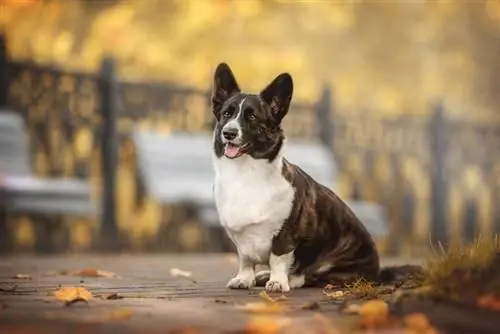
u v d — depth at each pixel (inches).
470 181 727.1
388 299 219.5
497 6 943.7
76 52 791.1
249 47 860.0
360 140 650.8
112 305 215.9
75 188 476.1
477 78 956.0
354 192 647.8
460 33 950.4
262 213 249.4
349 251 267.7
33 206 460.4
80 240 546.9
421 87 936.3
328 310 208.7
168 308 210.8
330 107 618.2
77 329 179.0
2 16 762.8
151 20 831.1
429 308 191.6
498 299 189.3
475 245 221.1
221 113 255.8
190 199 524.1
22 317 193.3
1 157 473.4
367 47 917.8
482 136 728.3
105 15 812.6
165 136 545.0
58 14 790.5
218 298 233.9
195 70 815.7
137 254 515.5
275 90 253.1
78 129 531.5
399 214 673.6
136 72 797.9
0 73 498.9
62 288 248.1
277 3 871.1
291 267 257.3
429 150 684.1
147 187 523.2
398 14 929.5
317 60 888.9
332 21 896.3
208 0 840.3
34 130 517.3
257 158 249.4
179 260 425.4
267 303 218.5
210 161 543.2
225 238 545.0
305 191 258.1
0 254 490.0
